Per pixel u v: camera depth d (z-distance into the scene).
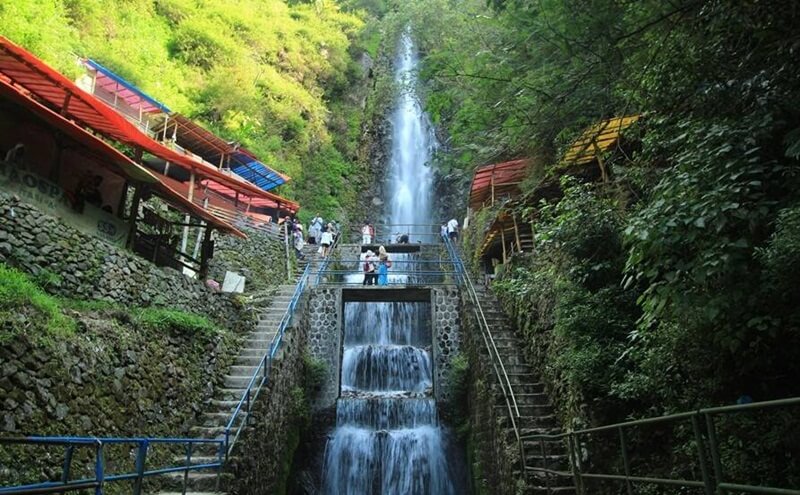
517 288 10.73
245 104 24.34
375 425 12.87
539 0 5.10
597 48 5.17
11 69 10.37
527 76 6.09
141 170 9.75
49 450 5.50
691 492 5.20
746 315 4.26
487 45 6.82
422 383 14.85
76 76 16.64
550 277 9.25
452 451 12.26
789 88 4.47
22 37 14.86
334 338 14.13
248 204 21.23
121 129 12.60
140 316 8.25
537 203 11.57
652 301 4.66
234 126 23.41
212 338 9.88
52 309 6.15
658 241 4.27
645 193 7.00
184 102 22.41
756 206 4.19
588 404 6.90
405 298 15.27
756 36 4.52
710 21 4.58
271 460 9.51
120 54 21.16
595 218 7.34
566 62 5.69
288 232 20.09
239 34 28.86
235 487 7.38
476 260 17.92
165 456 7.66
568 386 8.07
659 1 4.68
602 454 6.68
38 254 7.33
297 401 11.72
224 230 12.75
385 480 11.89
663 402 5.88
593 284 7.56
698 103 4.99
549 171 7.58
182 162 14.97
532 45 5.89
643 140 6.13
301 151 27.00
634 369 6.63
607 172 9.87
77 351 6.25
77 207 8.95
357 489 11.84
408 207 31.64
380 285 14.67
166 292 9.79
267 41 29.91
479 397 10.88
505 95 6.41
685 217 4.21
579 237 7.41
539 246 10.64
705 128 4.76
